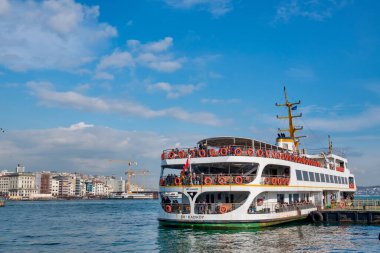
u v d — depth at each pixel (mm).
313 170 55312
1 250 36000
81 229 54750
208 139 44438
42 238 44438
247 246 34125
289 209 47531
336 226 48688
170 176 44188
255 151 42656
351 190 73688
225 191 41094
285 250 32875
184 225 42125
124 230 52656
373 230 45250
